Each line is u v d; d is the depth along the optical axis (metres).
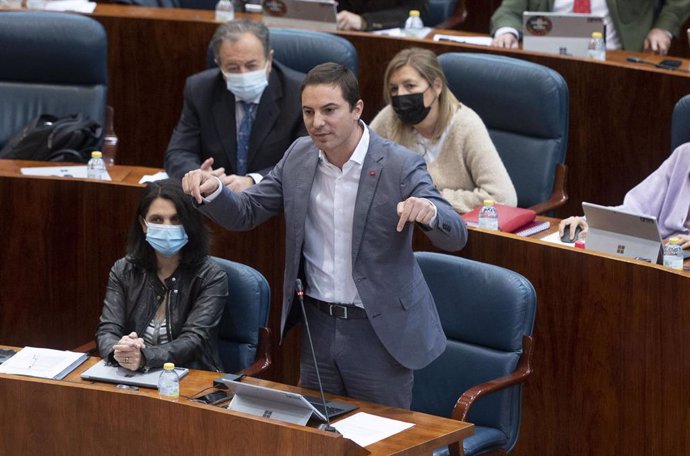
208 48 19.94
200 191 11.29
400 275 11.45
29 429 12.05
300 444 10.71
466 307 13.68
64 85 19.56
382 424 11.15
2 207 16.38
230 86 17.03
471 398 12.79
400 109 16.55
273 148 17.19
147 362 12.31
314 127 11.02
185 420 11.34
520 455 15.01
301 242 11.60
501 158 18.11
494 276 13.55
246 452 11.02
